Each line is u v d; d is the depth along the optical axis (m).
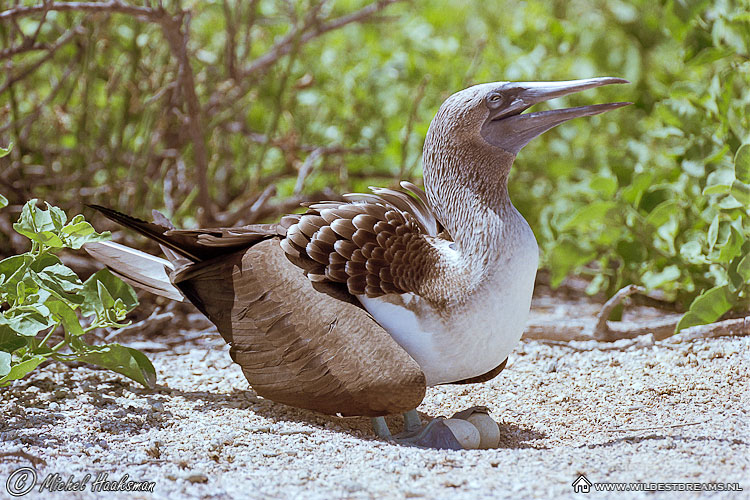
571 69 18.31
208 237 9.90
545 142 18.03
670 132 14.21
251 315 9.61
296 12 16.31
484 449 8.91
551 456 8.09
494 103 9.21
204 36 17.66
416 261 9.17
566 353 12.21
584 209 13.80
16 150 15.88
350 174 17.53
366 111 17.92
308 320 9.22
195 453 8.38
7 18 12.97
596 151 18.20
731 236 11.76
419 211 10.24
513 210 9.26
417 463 7.98
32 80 17.19
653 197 13.97
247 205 15.71
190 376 11.34
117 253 10.72
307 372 9.16
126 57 16.66
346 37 19.05
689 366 11.18
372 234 9.29
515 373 11.46
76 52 15.77
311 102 17.39
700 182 13.49
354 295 9.25
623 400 10.24
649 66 19.55
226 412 9.91
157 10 13.27
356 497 7.12
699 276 13.64
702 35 14.34
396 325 9.08
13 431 8.83
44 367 11.15
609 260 15.41
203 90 17.00
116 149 15.69
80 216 9.45
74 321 9.52
